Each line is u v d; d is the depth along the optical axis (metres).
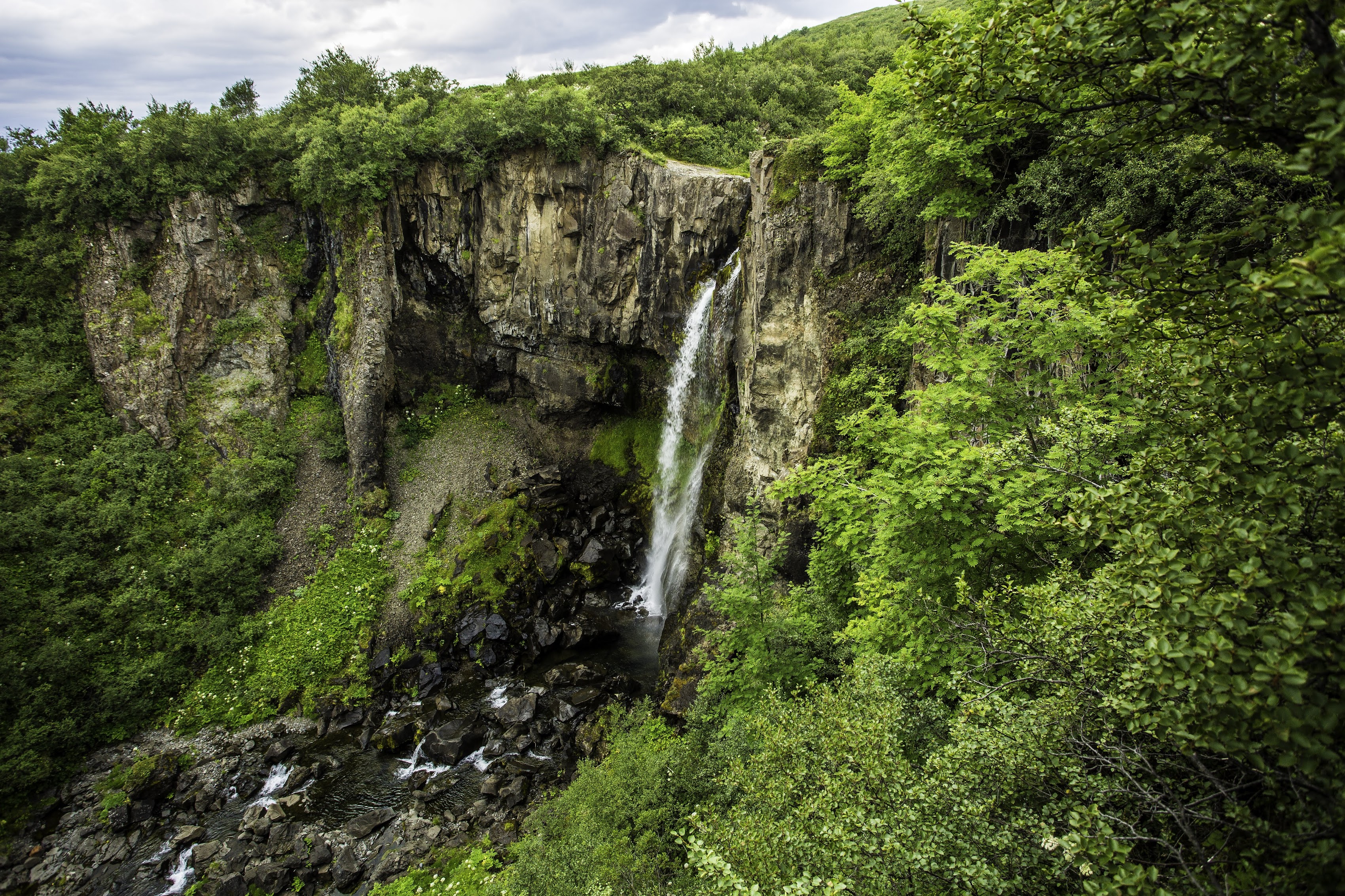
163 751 28.36
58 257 36.72
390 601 35.97
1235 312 6.45
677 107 47.84
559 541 39.91
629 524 42.91
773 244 28.66
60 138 38.97
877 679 12.33
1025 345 15.06
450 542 38.97
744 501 30.64
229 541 35.25
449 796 25.27
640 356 43.38
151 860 22.98
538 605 36.62
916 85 8.62
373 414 40.16
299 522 38.19
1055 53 7.05
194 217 38.88
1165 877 6.60
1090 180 17.39
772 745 11.55
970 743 8.23
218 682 31.33
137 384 37.03
